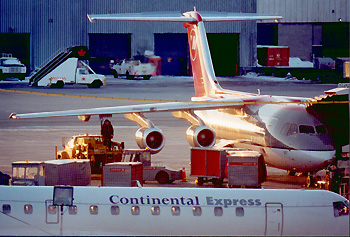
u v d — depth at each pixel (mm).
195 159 123688
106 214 82938
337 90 124000
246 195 84312
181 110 135125
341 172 112375
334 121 119188
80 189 84750
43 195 84250
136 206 83125
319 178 124250
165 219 83000
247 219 83000
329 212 83938
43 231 83312
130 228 83188
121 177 113750
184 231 83188
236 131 133500
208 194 84312
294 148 117688
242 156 114875
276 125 122188
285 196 84500
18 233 83062
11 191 84750
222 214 83000
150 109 133250
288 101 131375
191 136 133375
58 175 112938
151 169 125500
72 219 83062
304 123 119500
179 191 84625
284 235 83812
